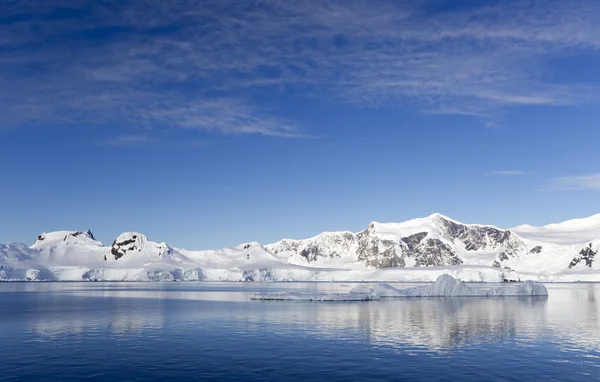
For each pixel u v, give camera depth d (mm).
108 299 129625
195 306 101812
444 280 145625
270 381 34906
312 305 104188
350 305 104500
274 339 53656
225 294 161250
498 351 46062
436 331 59938
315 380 35156
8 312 86812
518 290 148750
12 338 54594
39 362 41156
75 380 35375
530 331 60188
